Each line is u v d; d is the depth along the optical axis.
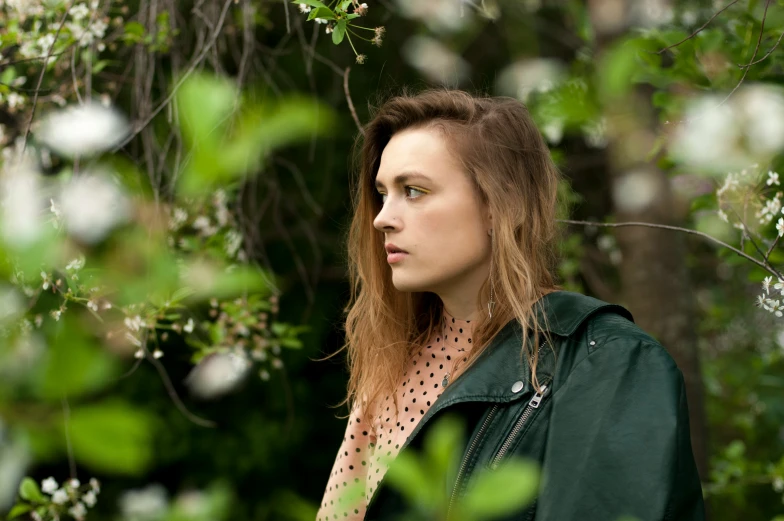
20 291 0.56
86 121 0.54
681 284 2.95
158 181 2.25
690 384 2.96
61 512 1.96
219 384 2.54
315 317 4.64
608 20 2.53
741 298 4.27
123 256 0.47
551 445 1.23
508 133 1.50
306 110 0.41
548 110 2.28
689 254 3.68
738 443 3.10
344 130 4.10
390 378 1.61
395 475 0.49
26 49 2.20
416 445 1.35
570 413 1.24
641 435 1.18
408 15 3.06
